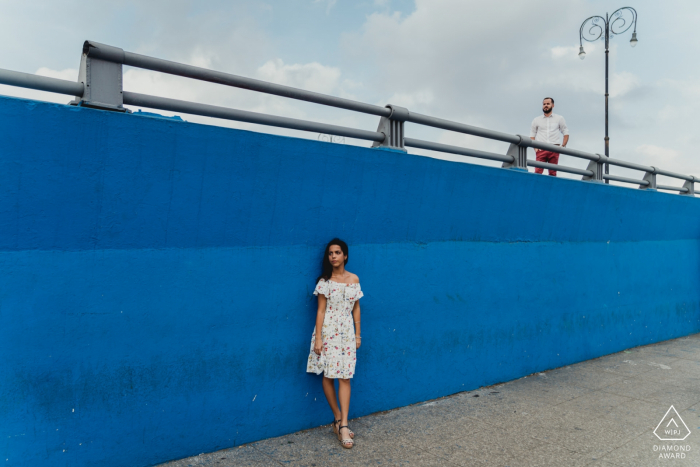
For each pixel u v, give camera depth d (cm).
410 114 462
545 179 609
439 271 509
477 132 534
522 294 602
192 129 330
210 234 352
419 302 490
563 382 580
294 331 401
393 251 469
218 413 359
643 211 795
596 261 720
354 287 400
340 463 347
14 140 269
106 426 309
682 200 873
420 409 471
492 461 359
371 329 451
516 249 594
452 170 503
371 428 418
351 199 429
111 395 311
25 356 281
